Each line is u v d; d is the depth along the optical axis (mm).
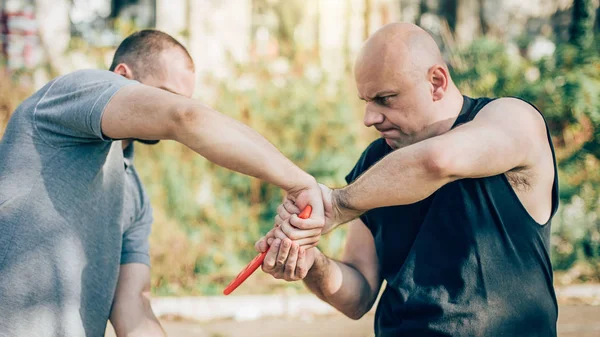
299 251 2340
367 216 2518
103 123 2090
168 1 8211
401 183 2125
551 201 2318
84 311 2301
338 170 6367
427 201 2334
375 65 2293
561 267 6398
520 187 2244
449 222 2242
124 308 2615
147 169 6164
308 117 6492
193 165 6312
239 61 7078
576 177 6605
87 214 2275
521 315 2209
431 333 2219
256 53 7508
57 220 2215
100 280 2354
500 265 2201
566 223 6438
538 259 2246
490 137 2113
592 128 6688
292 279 2414
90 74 2223
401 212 2387
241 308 5508
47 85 2307
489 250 2203
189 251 5918
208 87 6660
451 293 2211
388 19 8602
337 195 2311
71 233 2234
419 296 2236
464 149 2066
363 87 2338
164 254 5832
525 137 2189
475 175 2115
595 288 5984
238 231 6227
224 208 6234
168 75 2613
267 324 5281
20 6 7477
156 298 5559
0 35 7371
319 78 6809
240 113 6531
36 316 2203
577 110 6656
